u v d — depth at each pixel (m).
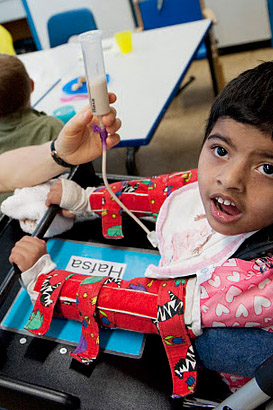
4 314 0.79
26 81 1.27
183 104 2.78
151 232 0.83
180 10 2.52
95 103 0.68
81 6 3.43
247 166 0.47
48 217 0.85
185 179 0.83
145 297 0.63
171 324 0.58
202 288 0.57
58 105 1.52
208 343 0.57
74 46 2.07
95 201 0.89
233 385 0.67
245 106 0.47
